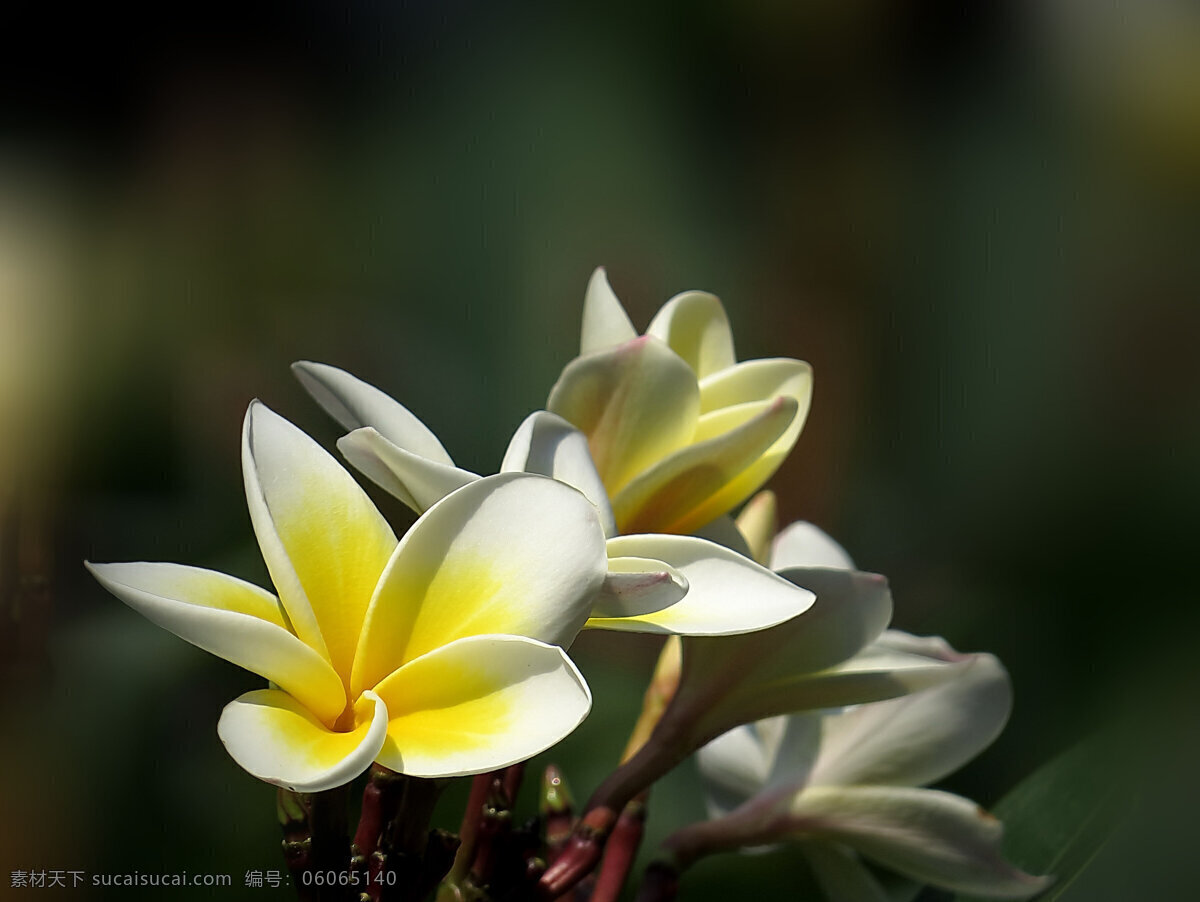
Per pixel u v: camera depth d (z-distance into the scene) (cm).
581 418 60
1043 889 64
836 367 118
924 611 99
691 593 56
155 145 112
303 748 52
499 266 115
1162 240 120
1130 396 114
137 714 74
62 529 83
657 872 64
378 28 120
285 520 54
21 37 113
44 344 92
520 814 76
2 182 107
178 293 102
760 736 67
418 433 58
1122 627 97
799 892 78
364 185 116
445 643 53
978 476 112
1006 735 90
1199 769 76
